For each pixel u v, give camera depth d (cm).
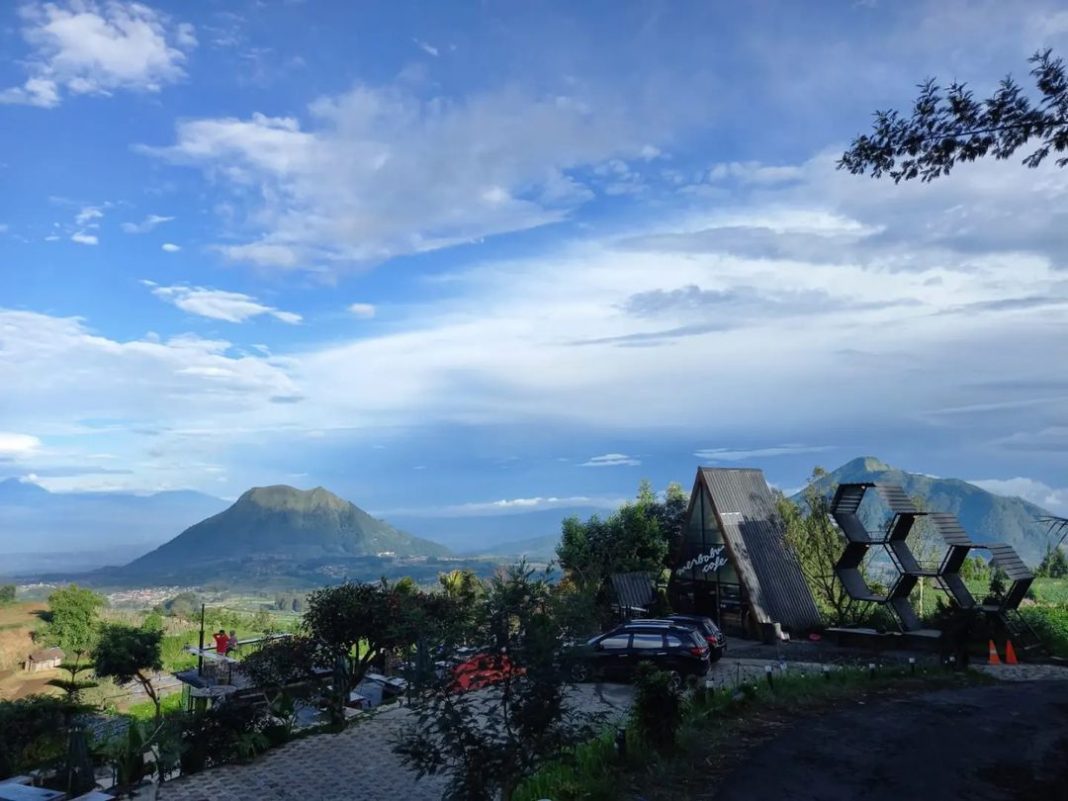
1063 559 4481
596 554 4025
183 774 1537
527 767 961
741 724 1356
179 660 5125
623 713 1619
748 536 3388
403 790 1398
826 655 2641
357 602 2147
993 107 939
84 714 2452
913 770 1097
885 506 3044
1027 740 1240
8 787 1489
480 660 955
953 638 2233
